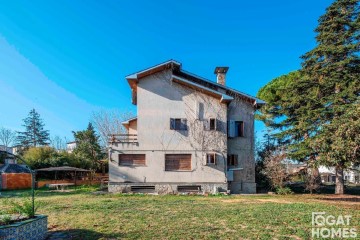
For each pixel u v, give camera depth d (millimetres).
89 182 33906
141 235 8734
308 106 23141
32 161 34562
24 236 7602
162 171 22547
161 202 16109
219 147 23078
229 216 11391
